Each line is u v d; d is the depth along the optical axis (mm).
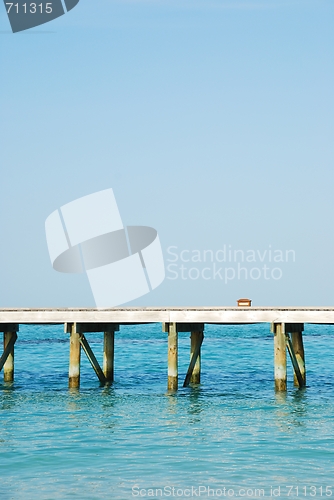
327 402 30625
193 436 23891
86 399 31422
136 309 33062
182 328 33375
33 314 32656
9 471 19844
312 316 31109
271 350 62438
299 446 22516
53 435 24031
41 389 34781
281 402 30656
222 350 62688
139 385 36250
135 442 23047
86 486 18578
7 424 25797
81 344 35438
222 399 31484
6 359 36031
